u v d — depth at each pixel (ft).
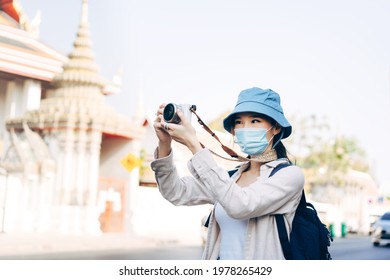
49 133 51.67
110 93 58.65
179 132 6.58
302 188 6.89
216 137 7.15
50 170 49.85
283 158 7.16
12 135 49.88
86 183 51.26
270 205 6.62
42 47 53.98
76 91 53.26
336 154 85.25
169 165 7.30
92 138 51.44
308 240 6.73
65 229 49.60
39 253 38.29
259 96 7.06
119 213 54.95
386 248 53.83
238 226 6.98
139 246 47.52
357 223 93.61
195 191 7.63
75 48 54.60
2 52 51.34
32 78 53.93
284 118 7.07
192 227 62.39
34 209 48.93
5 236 43.86
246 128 7.08
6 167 48.57
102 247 44.55
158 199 59.21
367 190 96.32
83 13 54.65
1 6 53.57
